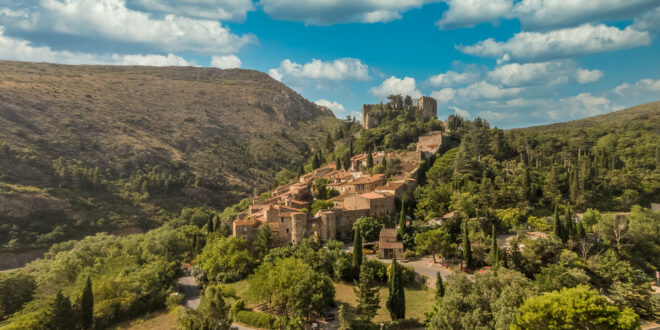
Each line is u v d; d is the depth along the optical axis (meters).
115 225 178.88
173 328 69.38
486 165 150.50
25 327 67.25
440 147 172.75
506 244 96.06
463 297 58.31
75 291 83.38
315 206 125.25
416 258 96.12
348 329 60.31
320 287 66.75
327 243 97.44
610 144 183.25
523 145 173.50
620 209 126.44
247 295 75.81
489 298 56.84
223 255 93.25
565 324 43.94
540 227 104.88
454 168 145.38
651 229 101.00
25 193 165.38
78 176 196.00
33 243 148.12
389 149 190.12
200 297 85.00
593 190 134.25
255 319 66.69
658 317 65.88
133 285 81.31
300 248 92.06
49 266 109.44
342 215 109.56
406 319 63.59
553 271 73.38
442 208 117.31
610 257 84.12
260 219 112.06
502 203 119.12
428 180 141.88
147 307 81.25
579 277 70.31
